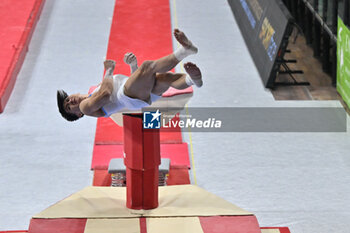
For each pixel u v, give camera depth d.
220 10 26.09
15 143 16.53
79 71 20.62
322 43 22.06
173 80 10.67
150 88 10.67
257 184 14.89
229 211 12.52
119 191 13.77
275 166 15.63
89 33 23.53
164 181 14.43
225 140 16.80
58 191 14.52
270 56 19.56
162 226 11.92
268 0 21.05
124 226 11.90
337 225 13.39
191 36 23.42
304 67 21.20
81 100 11.70
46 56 21.70
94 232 11.62
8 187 14.66
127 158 12.45
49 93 19.25
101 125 17.36
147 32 23.50
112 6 26.16
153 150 12.32
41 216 12.09
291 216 13.69
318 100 19.00
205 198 13.26
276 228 13.07
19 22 23.09
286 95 19.30
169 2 26.67
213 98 19.06
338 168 15.57
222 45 22.83
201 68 20.98
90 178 15.06
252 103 18.80
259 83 20.08
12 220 13.42
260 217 13.65
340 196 14.45
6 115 17.94
